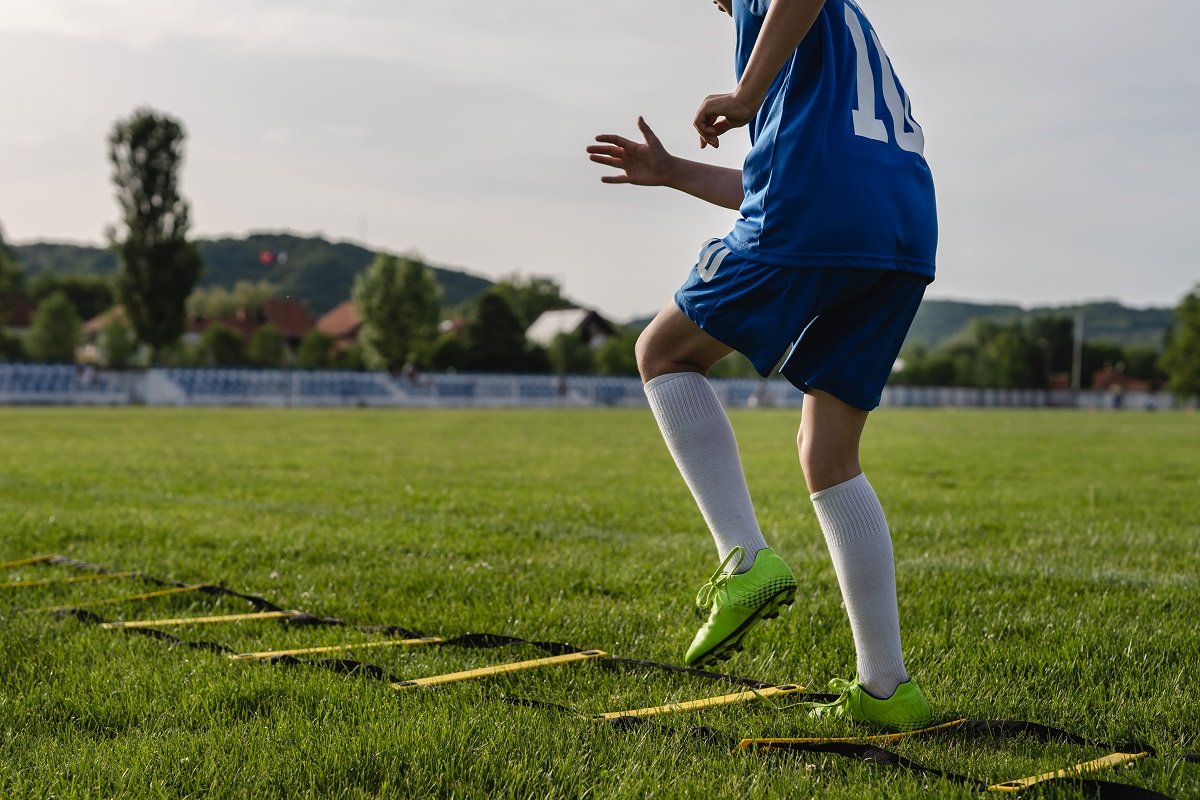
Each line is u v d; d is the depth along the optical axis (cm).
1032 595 414
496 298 6325
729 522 240
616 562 491
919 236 231
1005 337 8750
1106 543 577
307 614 371
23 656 310
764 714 258
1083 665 302
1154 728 246
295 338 8338
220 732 232
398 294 6512
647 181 290
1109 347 9719
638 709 259
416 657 314
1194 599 408
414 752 215
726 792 200
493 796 198
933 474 1136
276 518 659
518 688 281
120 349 6025
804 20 214
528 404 5022
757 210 228
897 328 236
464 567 476
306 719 242
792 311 223
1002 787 200
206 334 5762
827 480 245
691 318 235
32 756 220
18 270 7269
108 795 198
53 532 573
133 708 254
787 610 370
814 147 221
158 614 382
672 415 241
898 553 536
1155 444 1922
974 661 307
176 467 1067
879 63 238
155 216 5103
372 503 757
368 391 4541
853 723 250
